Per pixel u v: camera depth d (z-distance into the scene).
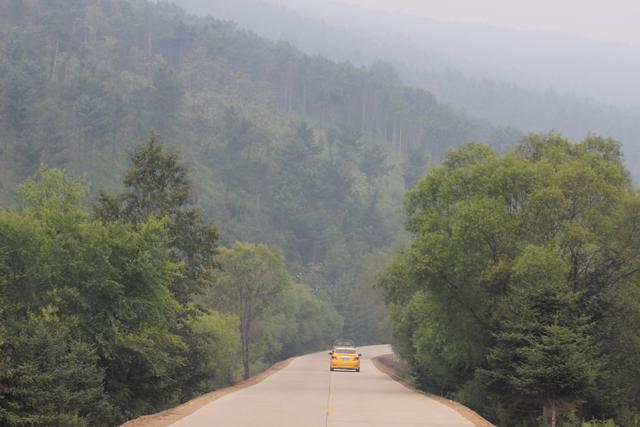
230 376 68.19
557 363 35.59
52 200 45.47
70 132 161.25
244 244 69.12
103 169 159.88
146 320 36.47
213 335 53.81
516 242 41.84
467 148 49.34
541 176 42.31
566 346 35.38
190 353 50.12
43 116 156.25
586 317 37.62
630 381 43.38
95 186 146.50
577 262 42.84
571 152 47.56
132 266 35.53
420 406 31.11
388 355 115.81
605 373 37.75
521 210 43.31
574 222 41.06
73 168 147.12
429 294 46.09
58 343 29.17
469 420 25.77
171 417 25.06
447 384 53.66
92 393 30.39
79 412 30.95
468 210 41.66
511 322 38.50
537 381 35.72
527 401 38.03
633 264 42.00
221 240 153.50
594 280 42.94
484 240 42.34
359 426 22.88
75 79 183.88
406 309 60.19
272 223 191.88
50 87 178.62
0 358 25.91
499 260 41.22
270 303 72.94
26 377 25.58
